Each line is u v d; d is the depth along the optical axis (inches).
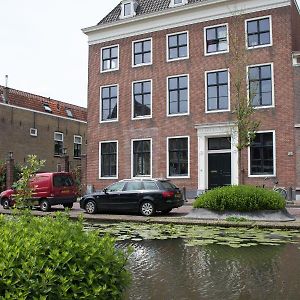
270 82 844.6
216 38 903.7
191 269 261.0
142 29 986.7
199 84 911.0
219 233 410.9
